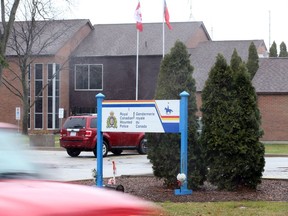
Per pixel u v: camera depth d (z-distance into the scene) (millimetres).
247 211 10625
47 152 30125
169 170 13773
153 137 13844
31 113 53031
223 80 13453
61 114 44531
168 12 43281
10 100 53312
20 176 4219
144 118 13375
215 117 13398
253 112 13344
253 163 13234
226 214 10312
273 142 41250
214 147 13305
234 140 13164
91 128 26500
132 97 52469
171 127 13109
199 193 13117
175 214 10258
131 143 27797
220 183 13500
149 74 52188
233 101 13359
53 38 50250
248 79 13484
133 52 52562
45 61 51844
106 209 3283
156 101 13219
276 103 41969
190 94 13766
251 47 49906
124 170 20078
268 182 15266
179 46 13898
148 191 13406
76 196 3480
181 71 13727
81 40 54594
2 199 3254
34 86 52312
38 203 3219
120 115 13672
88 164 22703
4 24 35781
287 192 13289
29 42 44969
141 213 3439
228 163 13305
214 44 54000
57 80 52406
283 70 43844
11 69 46719
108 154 28906
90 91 53500
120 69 52906
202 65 50125
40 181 3969
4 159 4328
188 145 13547
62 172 18172
